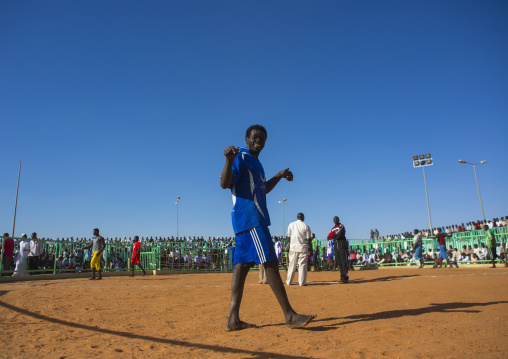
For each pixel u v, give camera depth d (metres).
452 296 6.05
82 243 16.92
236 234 3.89
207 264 23.16
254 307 5.51
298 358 2.67
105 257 17.89
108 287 9.41
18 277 13.05
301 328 3.78
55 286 9.91
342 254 10.51
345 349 2.87
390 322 3.90
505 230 18.88
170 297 7.00
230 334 3.64
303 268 9.53
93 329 4.02
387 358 2.62
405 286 8.10
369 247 24.69
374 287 8.18
